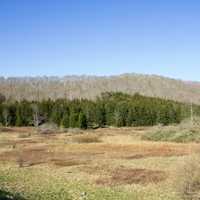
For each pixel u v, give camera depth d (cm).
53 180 3092
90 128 10106
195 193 2050
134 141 6044
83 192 2614
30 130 8906
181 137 5847
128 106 10869
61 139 6562
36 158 4338
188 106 10844
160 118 10494
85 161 4034
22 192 2594
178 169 2184
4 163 4038
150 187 2725
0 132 8212
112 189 2722
